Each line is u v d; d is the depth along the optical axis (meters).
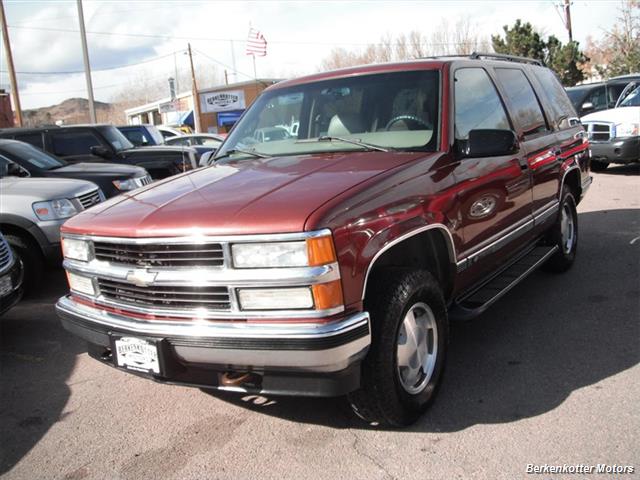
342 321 2.77
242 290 2.80
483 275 4.29
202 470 3.06
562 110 6.03
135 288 3.11
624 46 31.73
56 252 6.40
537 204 4.99
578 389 3.65
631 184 11.16
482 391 3.71
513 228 4.51
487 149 3.61
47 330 5.41
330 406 3.64
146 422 3.62
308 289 2.71
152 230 2.96
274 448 3.22
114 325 3.16
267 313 2.79
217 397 3.88
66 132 10.64
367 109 4.08
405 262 3.60
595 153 12.30
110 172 8.32
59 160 8.92
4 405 3.96
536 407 3.47
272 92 4.70
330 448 3.18
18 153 8.13
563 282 5.78
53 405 3.92
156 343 2.97
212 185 3.42
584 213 8.88
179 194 3.35
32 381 4.32
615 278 5.79
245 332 2.78
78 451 3.33
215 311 2.88
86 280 3.38
